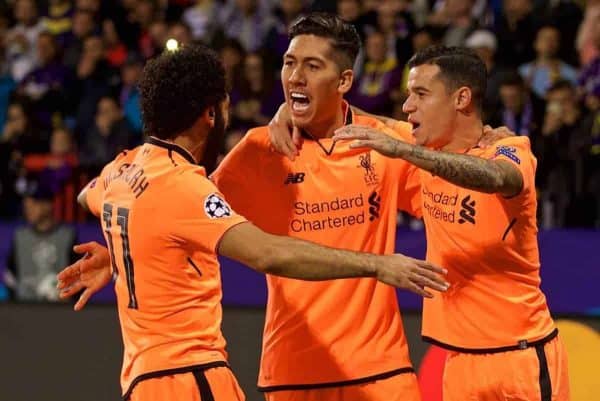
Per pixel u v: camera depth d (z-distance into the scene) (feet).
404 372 57.93
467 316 57.06
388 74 117.80
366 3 134.00
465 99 56.03
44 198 103.65
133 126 128.47
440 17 127.13
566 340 84.12
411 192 59.06
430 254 58.34
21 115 129.80
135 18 143.33
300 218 57.67
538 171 99.81
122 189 50.85
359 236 57.52
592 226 98.07
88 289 55.98
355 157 57.31
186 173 49.37
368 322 57.31
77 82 134.62
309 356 57.47
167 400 49.55
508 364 56.54
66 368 92.12
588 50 118.93
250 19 137.59
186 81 49.85
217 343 50.96
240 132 109.50
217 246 48.26
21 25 149.59
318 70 55.67
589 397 82.48
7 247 104.99
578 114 103.04
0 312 94.32
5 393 92.99
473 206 55.62
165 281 49.67
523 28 120.78
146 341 50.19
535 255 57.06
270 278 58.18
